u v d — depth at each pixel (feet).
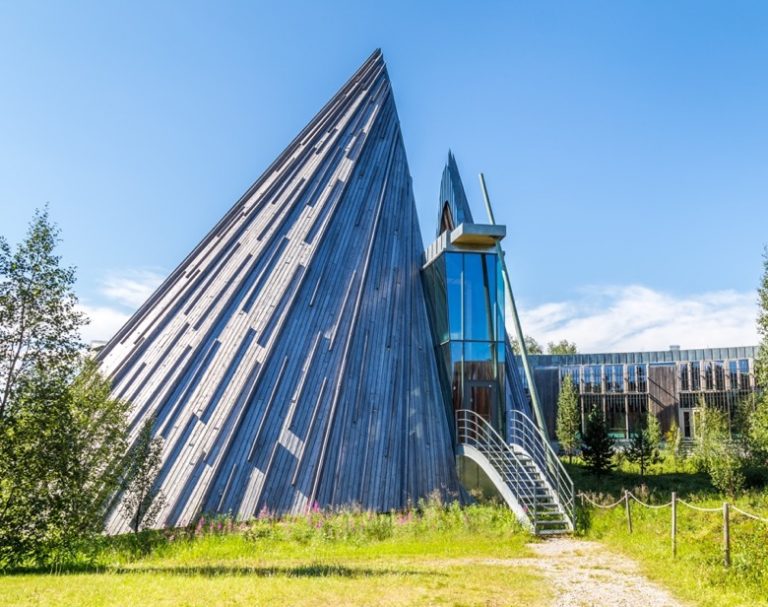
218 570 43.52
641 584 39.37
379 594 34.24
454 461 82.84
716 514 56.75
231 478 70.03
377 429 79.15
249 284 86.07
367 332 85.25
